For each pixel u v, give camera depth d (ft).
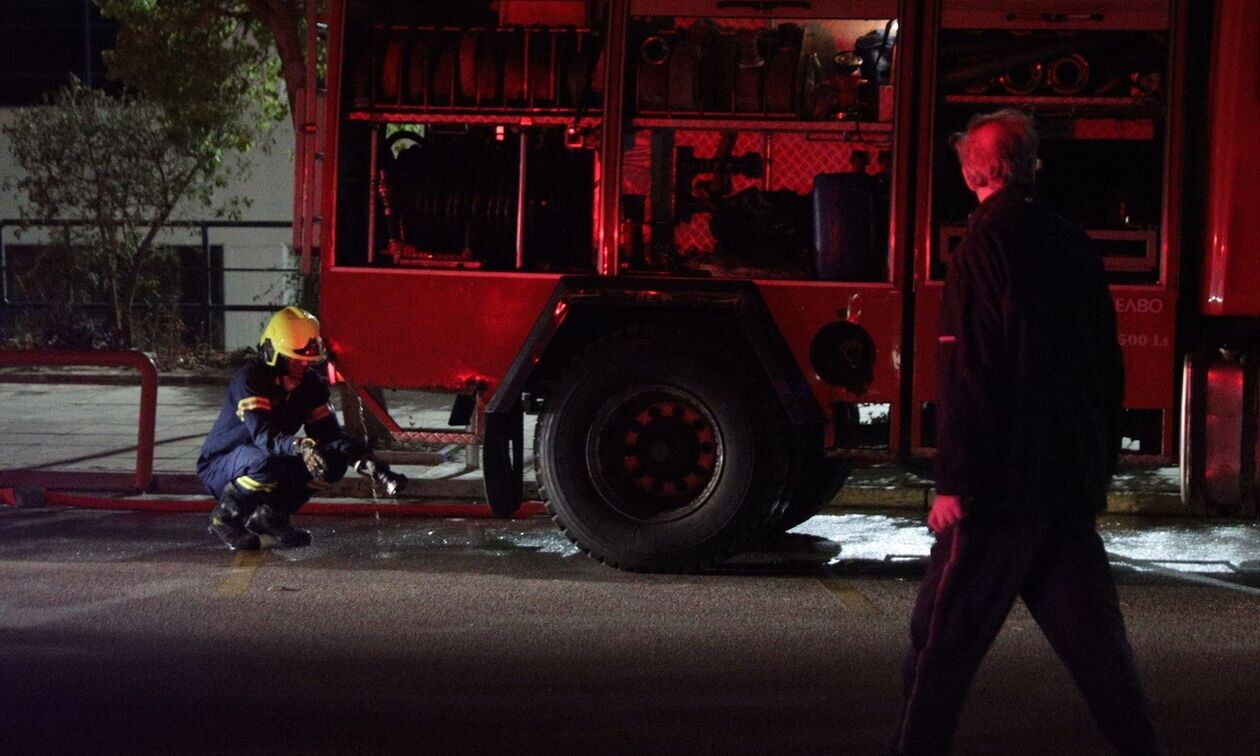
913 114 47.67
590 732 32.22
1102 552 26.43
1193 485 47.52
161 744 31.35
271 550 51.75
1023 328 25.63
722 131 49.39
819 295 48.01
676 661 37.88
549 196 50.60
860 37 50.06
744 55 49.03
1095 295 26.76
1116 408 27.37
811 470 53.62
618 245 49.55
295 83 80.64
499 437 49.08
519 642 39.68
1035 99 47.24
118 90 149.28
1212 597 45.29
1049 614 26.37
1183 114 46.50
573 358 48.55
